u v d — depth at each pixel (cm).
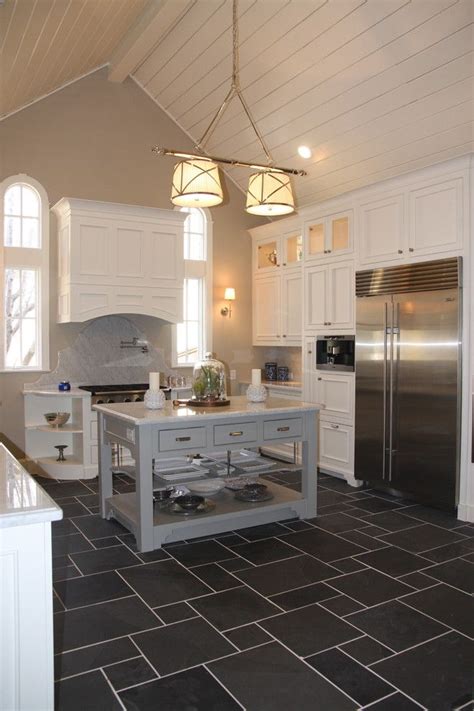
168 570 323
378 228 481
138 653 237
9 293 558
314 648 241
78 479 537
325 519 418
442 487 427
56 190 567
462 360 414
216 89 548
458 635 252
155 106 620
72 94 575
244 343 694
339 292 529
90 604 281
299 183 611
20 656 155
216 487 420
